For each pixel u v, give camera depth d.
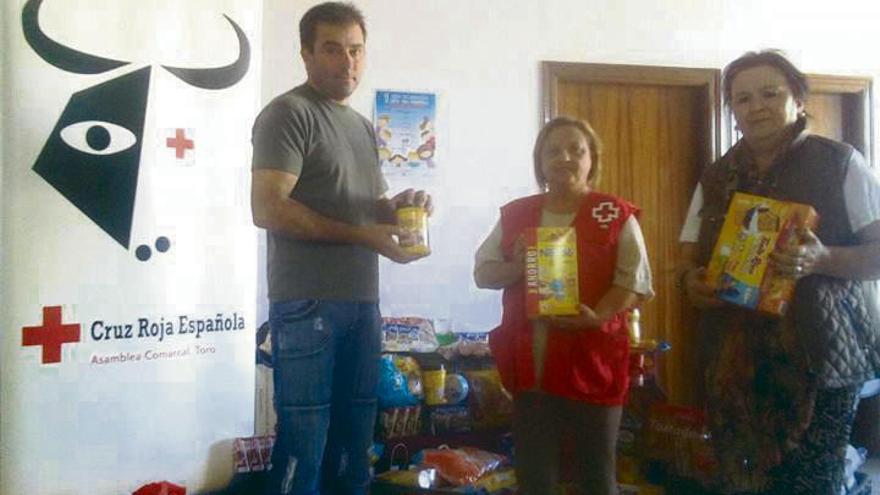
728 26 4.00
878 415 3.89
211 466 2.48
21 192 2.09
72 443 2.17
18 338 2.08
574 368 1.85
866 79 4.16
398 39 3.56
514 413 1.95
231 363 2.54
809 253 1.72
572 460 2.04
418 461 2.94
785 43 4.08
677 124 4.02
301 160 1.91
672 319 4.00
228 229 2.53
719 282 1.86
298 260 1.94
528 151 3.73
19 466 2.08
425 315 3.59
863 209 1.77
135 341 2.29
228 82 2.53
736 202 1.88
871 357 1.81
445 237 3.62
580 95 3.89
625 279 1.87
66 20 2.17
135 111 2.30
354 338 2.05
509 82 3.71
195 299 2.45
